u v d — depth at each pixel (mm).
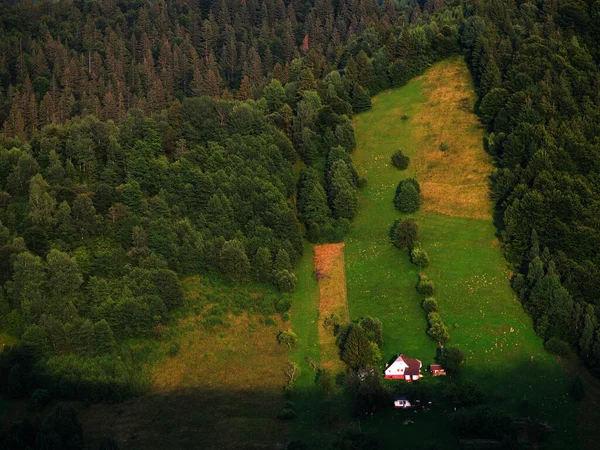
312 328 168375
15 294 161875
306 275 185375
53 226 179375
